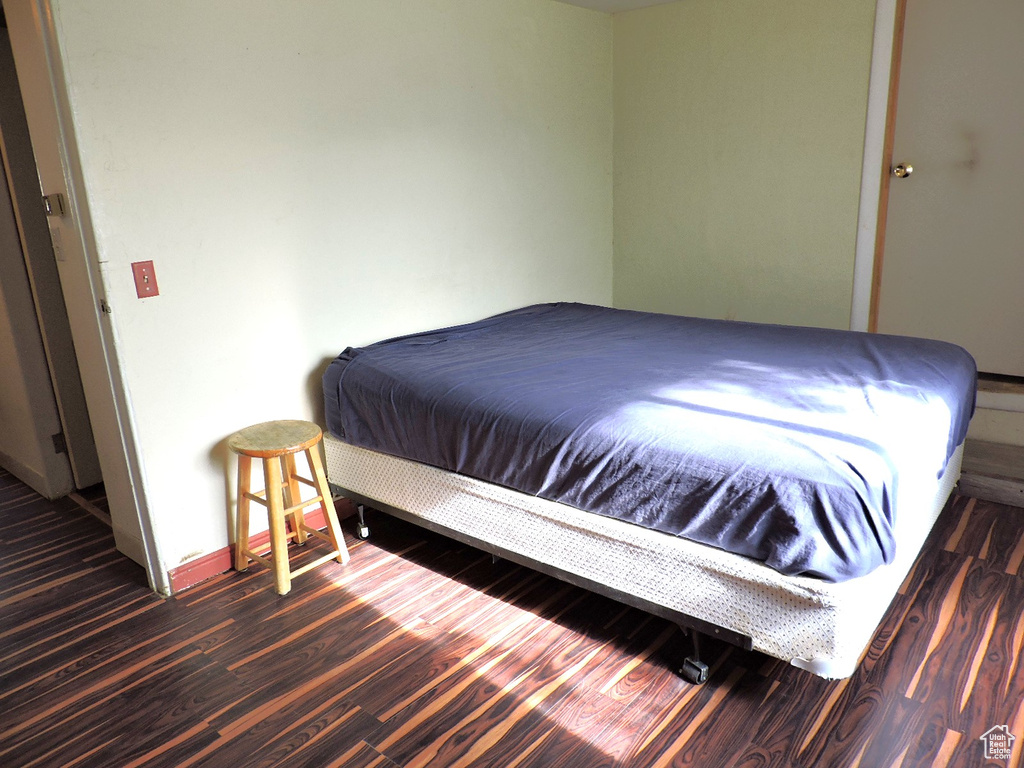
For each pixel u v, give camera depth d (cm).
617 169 406
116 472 247
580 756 167
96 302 220
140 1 212
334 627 221
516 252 357
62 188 214
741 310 380
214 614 230
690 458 179
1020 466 295
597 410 205
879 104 316
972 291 361
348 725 180
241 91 240
